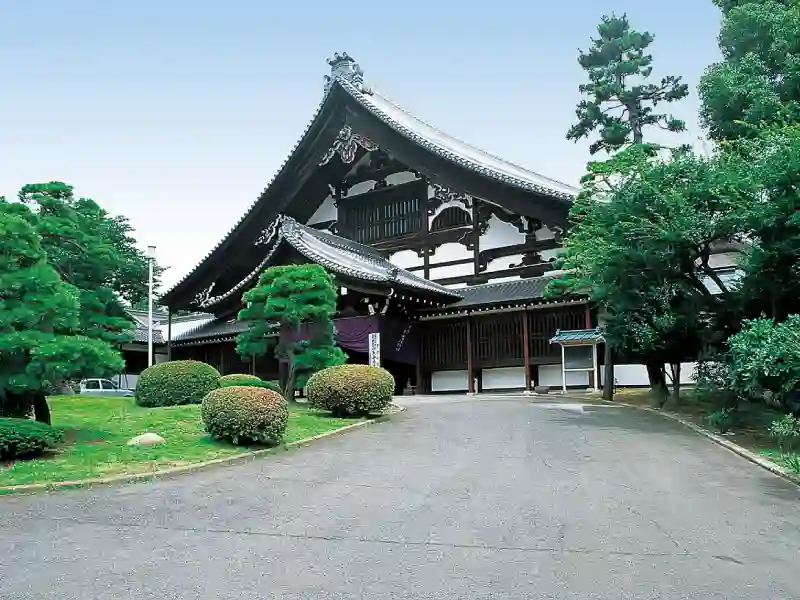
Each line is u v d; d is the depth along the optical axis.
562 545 7.03
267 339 22.17
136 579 6.05
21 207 14.30
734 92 20.59
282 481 10.52
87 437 13.65
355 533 7.53
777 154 13.34
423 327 32.44
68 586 5.88
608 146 40.84
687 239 15.16
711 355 17.06
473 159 34.16
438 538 7.30
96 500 9.22
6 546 7.07
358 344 29.58
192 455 12.27
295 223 30.03
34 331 11.94
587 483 10.09
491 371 31.06
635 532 7.51
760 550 6.86
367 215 36.78
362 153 35.88
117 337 28.52
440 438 14.73
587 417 18.02
